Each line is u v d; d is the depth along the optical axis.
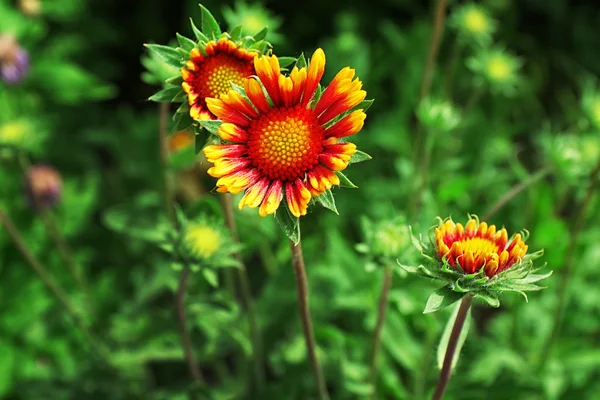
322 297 0.92
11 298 1.01
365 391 0.85
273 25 0.88
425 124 0.90
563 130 1.34
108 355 0.91
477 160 1.17
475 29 1.01
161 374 1.05
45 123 1.11
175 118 0.66
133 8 1.50
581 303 0.98
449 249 0.64
